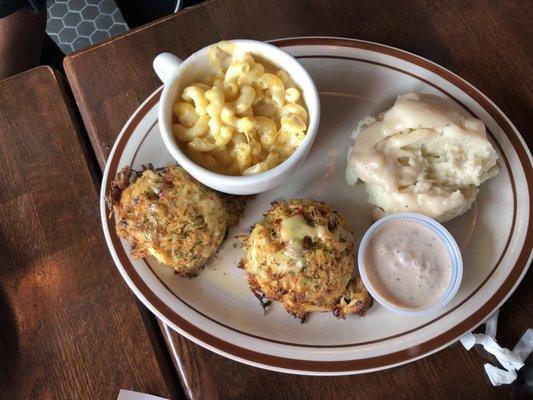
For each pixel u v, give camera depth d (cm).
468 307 28
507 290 28
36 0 46
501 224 30
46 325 30
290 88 30
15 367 29
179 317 28
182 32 36
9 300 30
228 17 37
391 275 28
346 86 34
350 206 32
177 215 29
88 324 30
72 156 34
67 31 68
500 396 27
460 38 36
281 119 30
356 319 29
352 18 37
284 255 27
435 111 30
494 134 31
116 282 30
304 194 32
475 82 34
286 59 30
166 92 29
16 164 33
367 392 28
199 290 30
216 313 29
